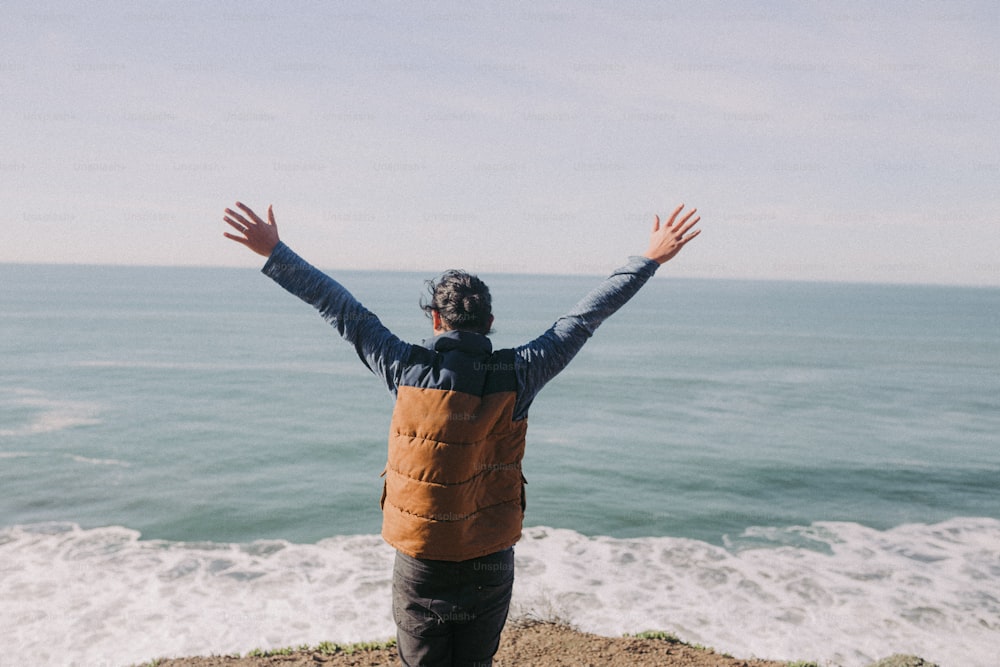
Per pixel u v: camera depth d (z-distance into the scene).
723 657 5.58
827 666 7.67
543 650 5.58
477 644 2.06
